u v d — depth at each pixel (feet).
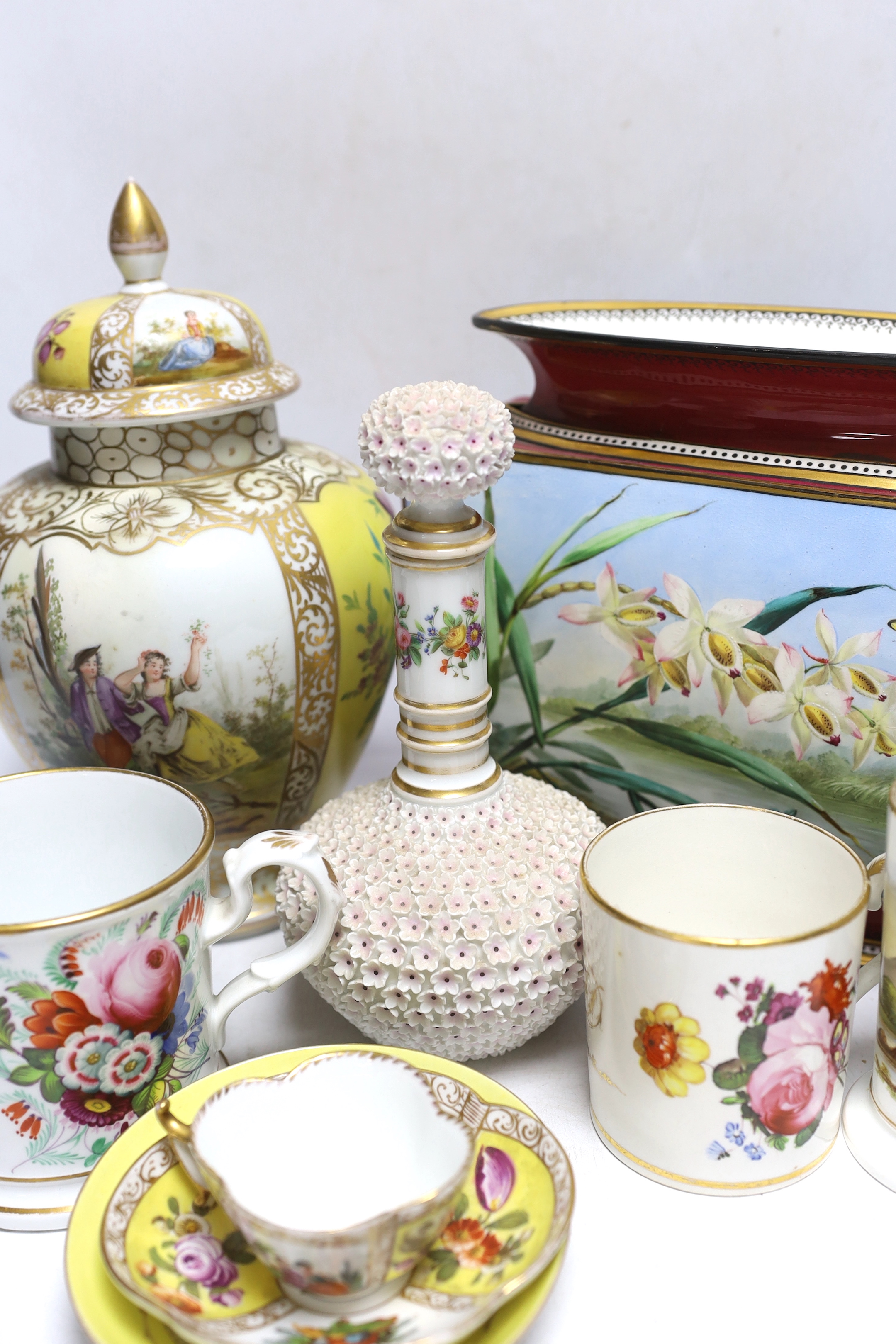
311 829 1.88
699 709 2.00
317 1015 1.99
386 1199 1.40
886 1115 1.64
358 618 2.10
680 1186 1.59
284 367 2.14
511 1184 1.40
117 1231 1.32
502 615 2.17
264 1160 1.43
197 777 2.05
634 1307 1.43
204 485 2.00
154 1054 1.56
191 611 1.90
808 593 1.84
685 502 1.94
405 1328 1.25
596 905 1.51
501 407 1.68
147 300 2.00
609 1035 1.57
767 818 1.72
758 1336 1.39
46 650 1.95
